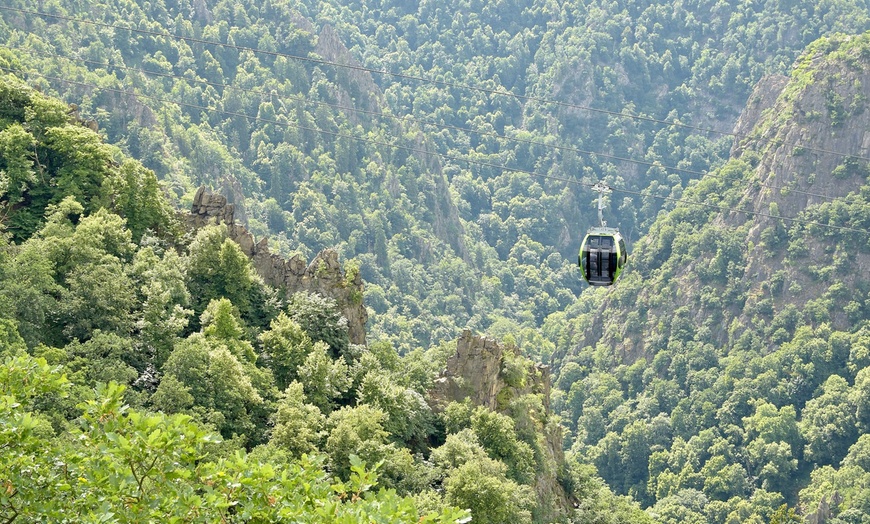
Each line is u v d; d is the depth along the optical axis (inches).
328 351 7854.3
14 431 3245.6
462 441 7253.9
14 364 3528.5
